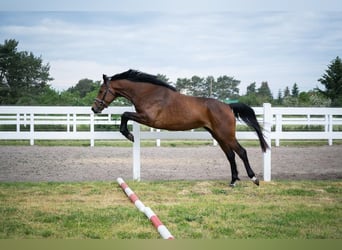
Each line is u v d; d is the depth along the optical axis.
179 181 6.14
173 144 12.70
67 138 6.53
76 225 3.91
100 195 5.21
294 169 7.51
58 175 6.67
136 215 4.23
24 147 11.14
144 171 7.18
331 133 6.73
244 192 5.45
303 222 4.05
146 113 5.74
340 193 5.41
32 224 3.94
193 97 5.83
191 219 4.12
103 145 12.20
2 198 4.97
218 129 5.68
